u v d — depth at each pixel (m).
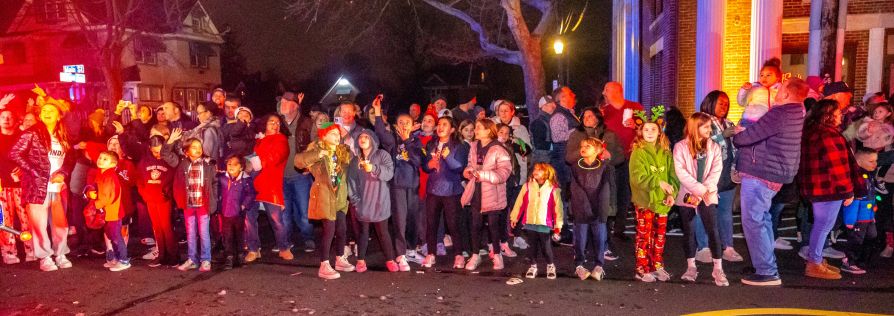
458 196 6.55
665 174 5.82
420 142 6.66
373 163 6.27
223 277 6.39
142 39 39.09
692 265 5.98
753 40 10.76
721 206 6.61
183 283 6.17
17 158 6.57
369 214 6.39
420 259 7.01
